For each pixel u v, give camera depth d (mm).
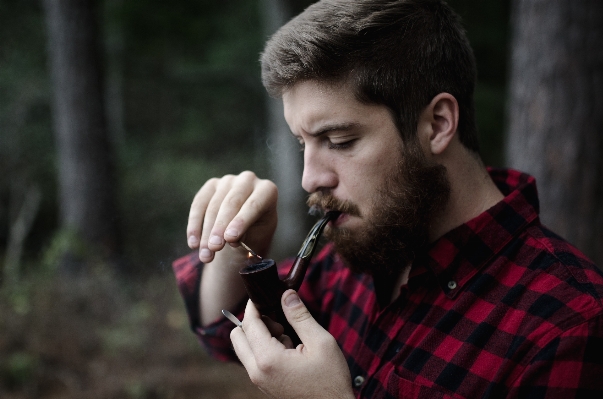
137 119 14375
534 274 1021
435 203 1111
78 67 6203
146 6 10359
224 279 1348
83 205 6285
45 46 9406
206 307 1407
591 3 2314
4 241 7758
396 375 1063
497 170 1305
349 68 1040
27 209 7809
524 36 2496
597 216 2375
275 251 6715
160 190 9062
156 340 4039
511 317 999
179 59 12750
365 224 1106
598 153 2371
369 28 1038
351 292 1380
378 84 1048
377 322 1199
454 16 1208
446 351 1038
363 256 1128
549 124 2408
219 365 3803
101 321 4383
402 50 1065
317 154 1117
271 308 1044
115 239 6477
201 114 14453
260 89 12812
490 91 6184
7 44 9227
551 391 886
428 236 1175
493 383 948
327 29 1041
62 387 3643
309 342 996
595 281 970
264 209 1194
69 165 6305
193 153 13133
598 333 894
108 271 5469
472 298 1061
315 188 1136
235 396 3326
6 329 3955
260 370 996
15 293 4422
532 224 1119
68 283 4820
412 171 1086
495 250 1094
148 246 7965
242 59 11812
